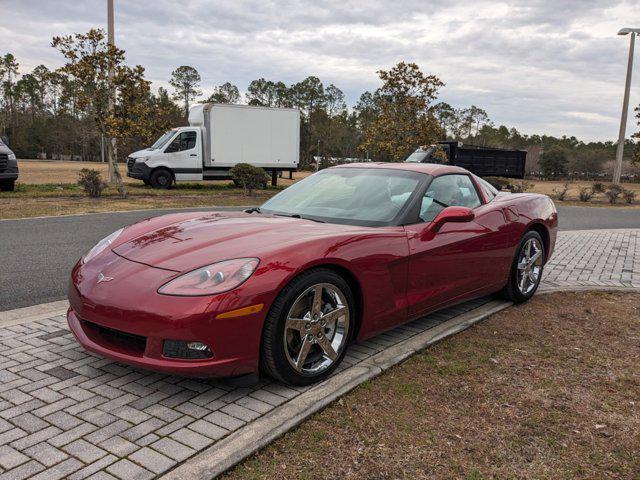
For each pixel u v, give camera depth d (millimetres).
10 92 90938
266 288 2623
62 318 4000
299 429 2461
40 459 2166
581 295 5172
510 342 3742
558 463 2271
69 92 14867
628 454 2361
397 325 3484
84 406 2627
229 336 2566
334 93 87500
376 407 2705
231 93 92688
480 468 2211
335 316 3004
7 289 4906
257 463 2195
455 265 3795
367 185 3941
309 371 2902
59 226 9000
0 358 3207
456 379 3080
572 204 20156
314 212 3740
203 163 19812
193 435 2375
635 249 8367
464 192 4234
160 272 2723
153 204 13367
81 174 14703
